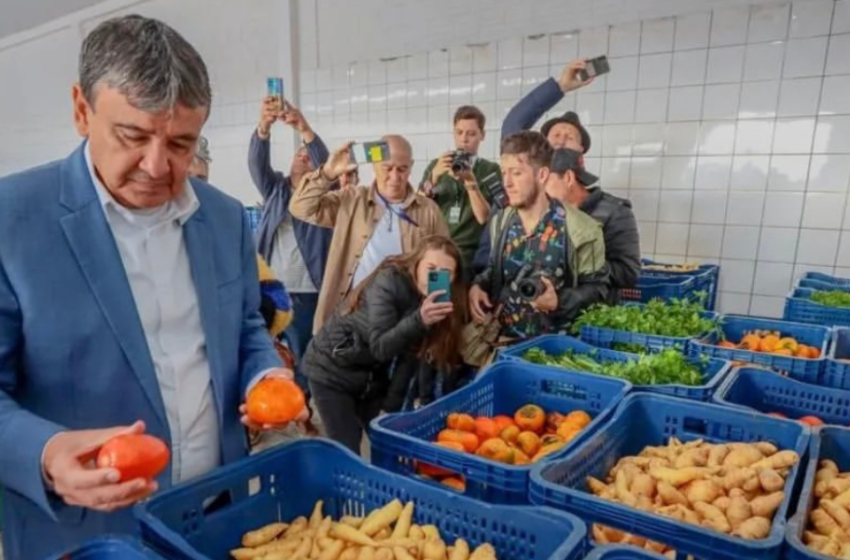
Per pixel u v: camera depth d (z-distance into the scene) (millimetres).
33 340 828
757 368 1514
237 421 1064
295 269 3090
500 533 859
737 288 3172
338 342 1905
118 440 693
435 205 2594
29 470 711
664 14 3113
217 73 5156
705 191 3162
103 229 870
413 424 1272
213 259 1011
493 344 2047
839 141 2805
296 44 4531
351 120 4375
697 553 809
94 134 798
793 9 2809
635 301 2611
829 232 2898
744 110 2998
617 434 1214
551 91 2863
